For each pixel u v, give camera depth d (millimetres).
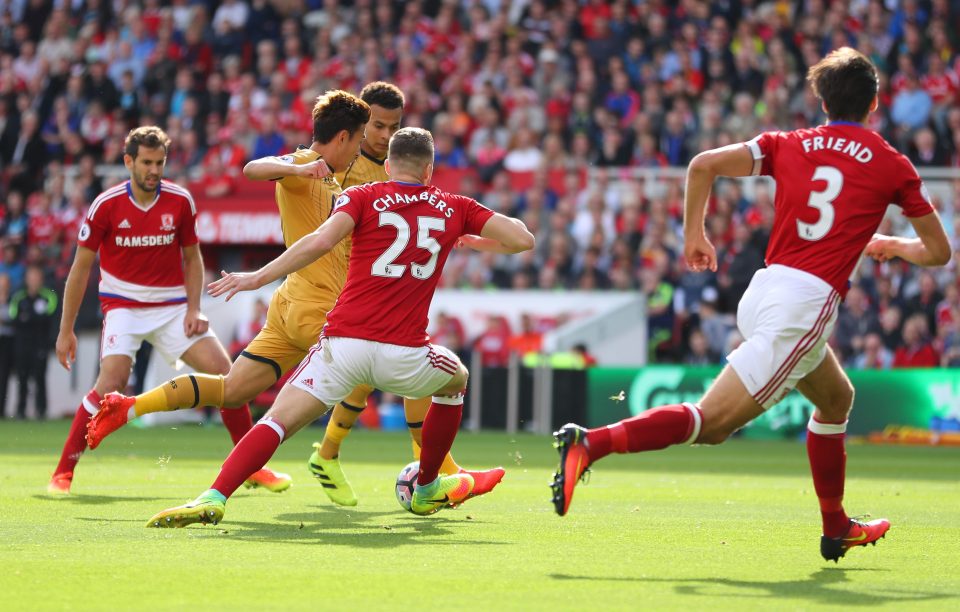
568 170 73188
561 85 80500
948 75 76125
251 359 25188
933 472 41375
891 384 62188
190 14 89375
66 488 28672
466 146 78438
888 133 73500
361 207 20969
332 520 23391
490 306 68688
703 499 29828
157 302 29547
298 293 25328
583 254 71125
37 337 71688
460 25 87312
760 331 17500
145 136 28391
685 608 14539
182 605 14281
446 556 18625
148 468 37375
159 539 20094
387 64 85000
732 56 79312
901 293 64812
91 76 85438
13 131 85000
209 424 71062
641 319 67250
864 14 80438
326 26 87188
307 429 67125
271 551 18844
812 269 17500
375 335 20969
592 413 65000
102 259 29406
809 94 77438
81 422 28672
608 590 15750
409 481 24500
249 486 29188
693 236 18250
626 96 78812
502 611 14117
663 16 83062
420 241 21203
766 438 64250
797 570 17922
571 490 16781
